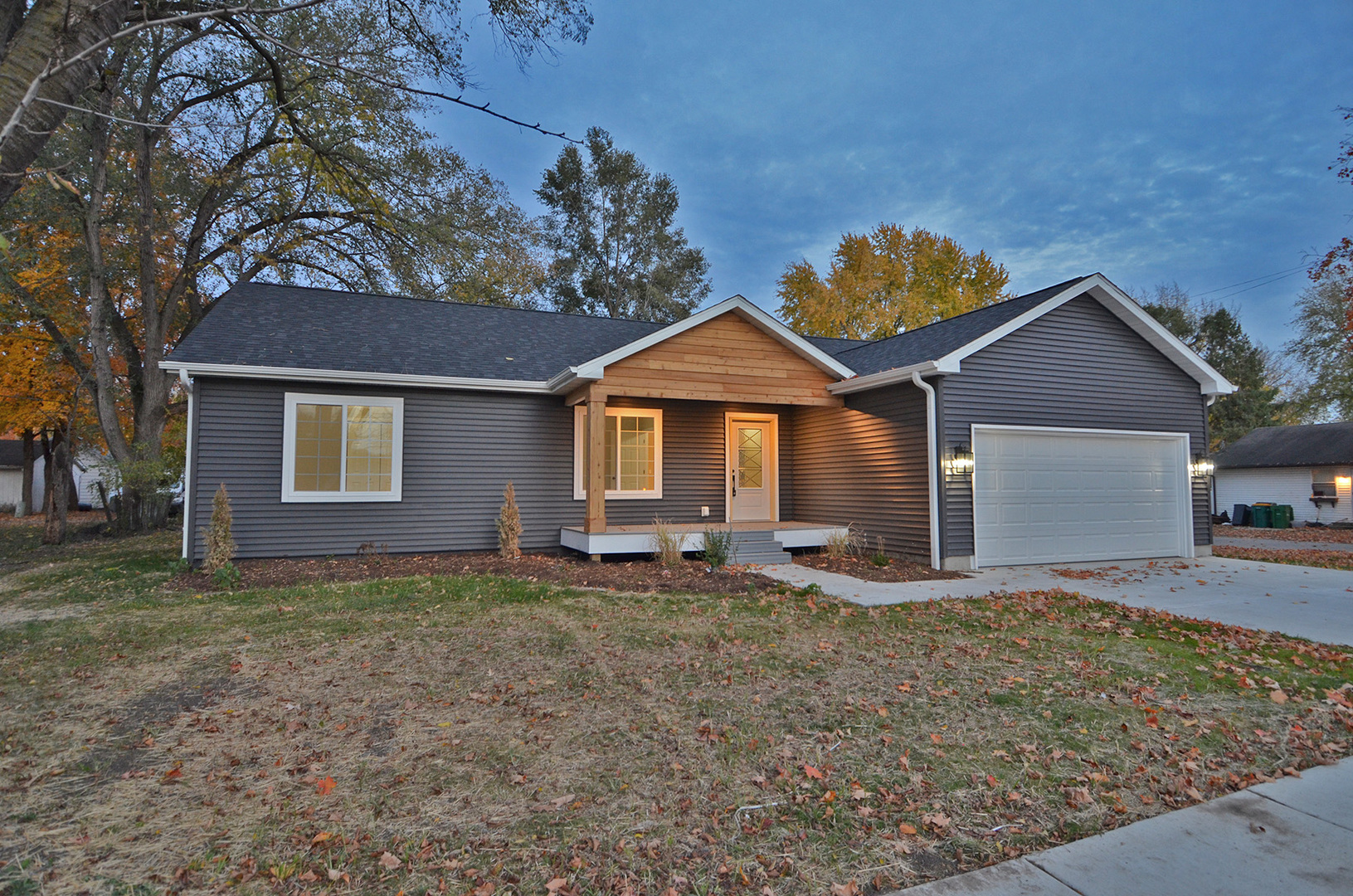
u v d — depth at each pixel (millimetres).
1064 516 11844
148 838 2988
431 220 17344
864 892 2650
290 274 19688
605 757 3836
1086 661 5672
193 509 10219
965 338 11344
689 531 11594
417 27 6062
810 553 12625
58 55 2400
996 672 5371
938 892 2639
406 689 4914
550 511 12508
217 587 8688
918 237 30797
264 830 3062
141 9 5145
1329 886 2668
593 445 10938
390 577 9391
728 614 7352
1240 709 4645
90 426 21438
